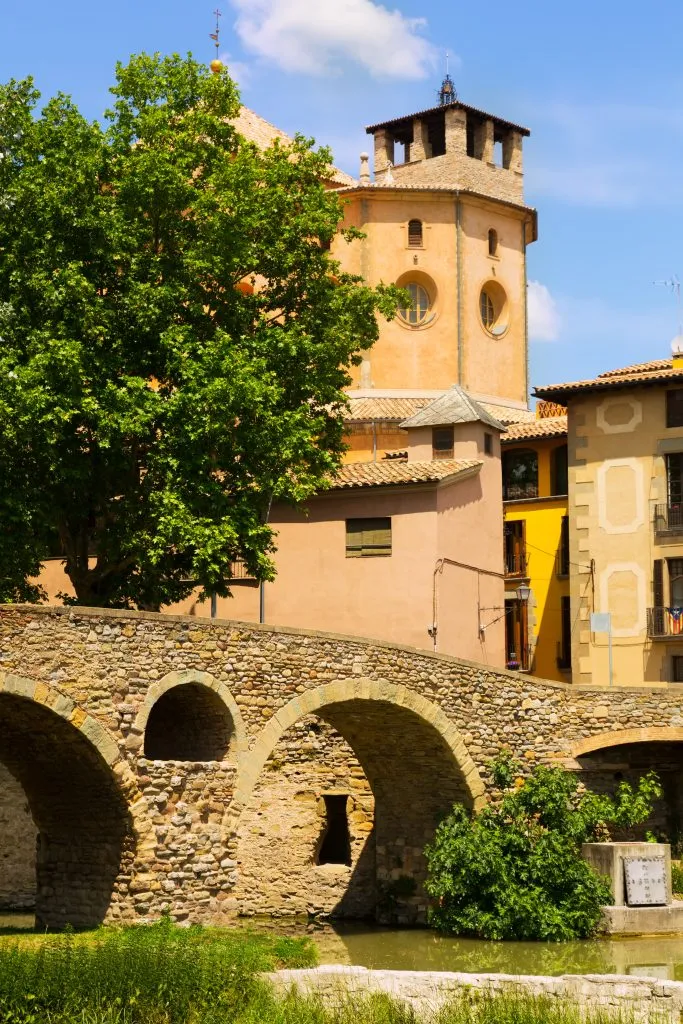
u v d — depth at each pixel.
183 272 37.38
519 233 59.81
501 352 58.50
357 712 35.59
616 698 38.94
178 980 22.38
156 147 38.19
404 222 56.47
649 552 50.59
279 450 36.81
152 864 29.31
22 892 37.56
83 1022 20.53
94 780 29.34
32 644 27.80
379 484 43.78
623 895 35.38
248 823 40.53
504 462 56.47
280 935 31.06
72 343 34.25
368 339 41.59
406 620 43.22
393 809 38.47
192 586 38.62
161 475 36.81
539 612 54.78
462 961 31.31
